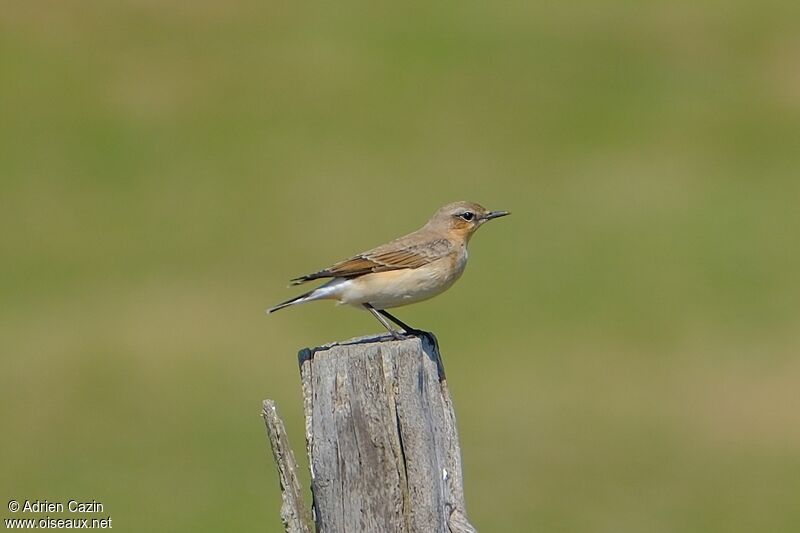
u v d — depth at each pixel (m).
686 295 26.20
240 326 24.44
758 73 39.00
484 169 33.81
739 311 25.50
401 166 33.75
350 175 33.31
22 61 39.22
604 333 24.44
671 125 36.41
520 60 40.31
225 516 17.38
